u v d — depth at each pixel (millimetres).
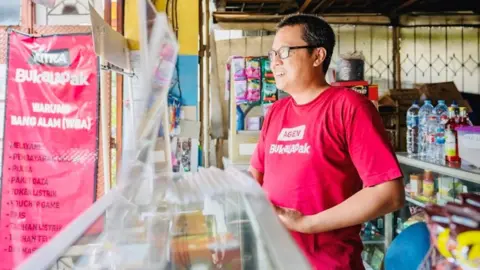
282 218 1238
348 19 4410
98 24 1600
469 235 967
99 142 2369
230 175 1124
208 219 821
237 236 752
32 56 2346
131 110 1839
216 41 4426
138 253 732
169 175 1142
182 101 3271
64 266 707
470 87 4555
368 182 1257
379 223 3174
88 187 2367
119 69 1874
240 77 3357
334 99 1356
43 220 2367
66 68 2357
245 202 888
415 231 1145
